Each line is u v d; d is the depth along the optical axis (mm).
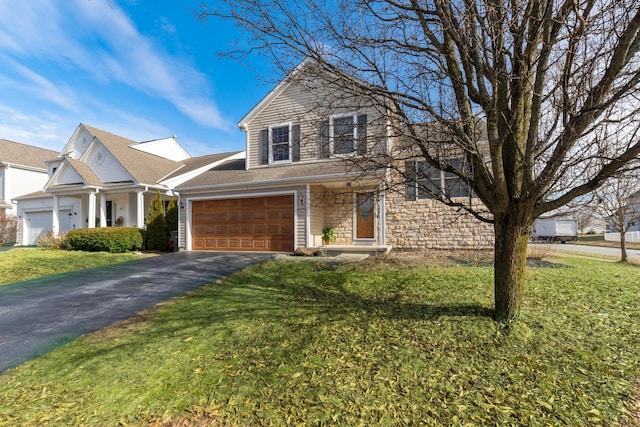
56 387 3299
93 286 7258
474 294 5316
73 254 12812
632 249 19984
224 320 4781
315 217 11578
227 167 15117
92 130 19156
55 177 17484
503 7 3121
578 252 16094
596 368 3176
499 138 3609
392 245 11188
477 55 3861
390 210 11281
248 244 12195
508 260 4070
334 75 4355
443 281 6145
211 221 12914
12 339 4414
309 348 3828
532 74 3580
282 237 11648
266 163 13141
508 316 4086
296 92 12438
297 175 11281
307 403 2912
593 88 3061
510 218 3980
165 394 3139
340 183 11438
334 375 3283
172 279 7727
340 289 6156
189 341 4156
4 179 23438
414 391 2982
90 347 4137
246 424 2711
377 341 3883
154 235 14695
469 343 3703
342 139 4922
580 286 5734
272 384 3211
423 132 4277
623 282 6043
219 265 9195
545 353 3447
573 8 2746
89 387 3279
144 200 18562
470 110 4074
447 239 10609
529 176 3621
